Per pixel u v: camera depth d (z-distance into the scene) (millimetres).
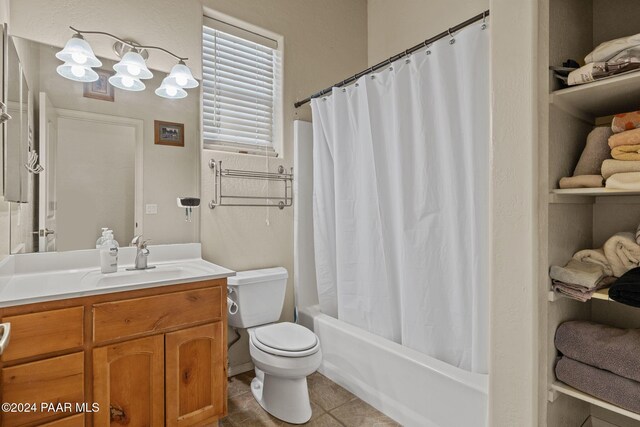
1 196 1323
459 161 1607
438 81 1648
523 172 1209
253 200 2367
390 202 1954
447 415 1542
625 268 1175
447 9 2422
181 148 2088
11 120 1454
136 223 1931
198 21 2146
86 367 1301
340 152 2203
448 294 1692
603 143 1226
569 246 1308
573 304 1347
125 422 1380
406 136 1805
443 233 1694
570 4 1331
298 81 2586
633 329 1226
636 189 1035
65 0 1732
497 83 1279
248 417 1824
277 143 2539
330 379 2197
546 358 1189
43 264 1657
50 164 1690
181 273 1793
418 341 1776
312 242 2586
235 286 2041
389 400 1811
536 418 1177
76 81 1764
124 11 1894
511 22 1242
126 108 1909
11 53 1500
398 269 1940
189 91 2117
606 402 1099
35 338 1202
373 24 2992
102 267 1679
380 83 1978
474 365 1556
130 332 1394
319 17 2717
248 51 2453
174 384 1501
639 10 1353
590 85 1120
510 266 1241
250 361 2375
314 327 2324
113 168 1868
